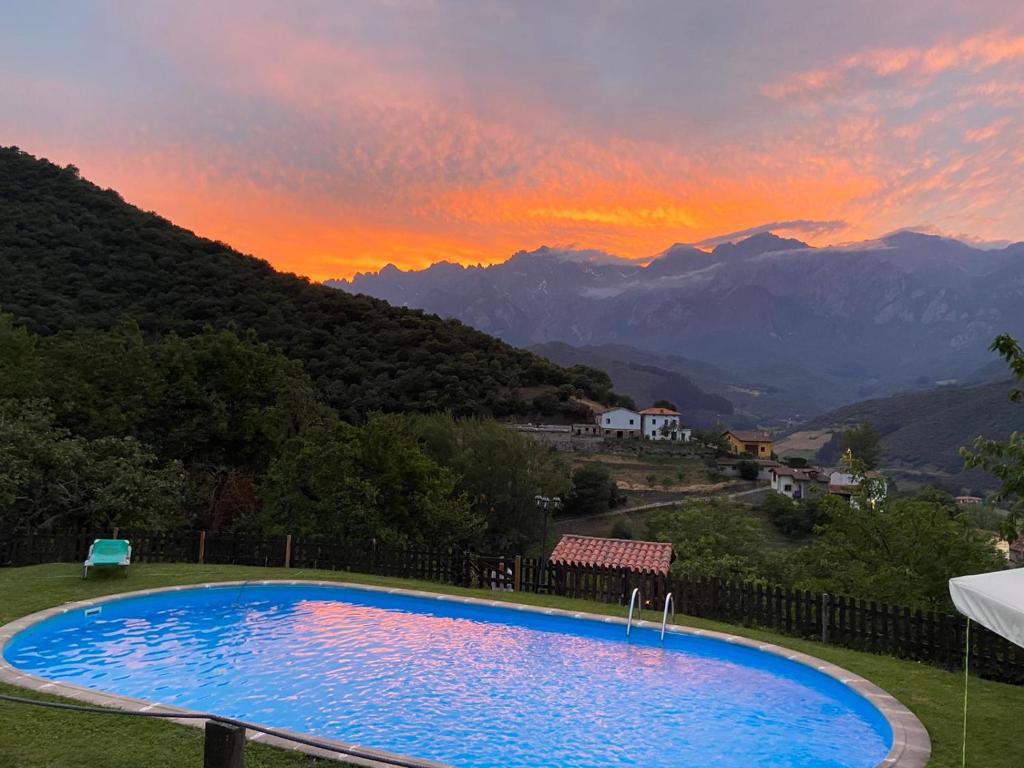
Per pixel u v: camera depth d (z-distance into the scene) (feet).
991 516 111.04
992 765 30.04
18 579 63.62
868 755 35.42
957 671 45.50
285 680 46.01
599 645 54.75
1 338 128.16
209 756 20.84
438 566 75.61
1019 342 43.01
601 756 35.29
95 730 29.91
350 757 27.61
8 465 79.36
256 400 130.41
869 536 71.46
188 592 64.08
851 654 48.78
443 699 43.01
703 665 50.06
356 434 108.37
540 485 194.49
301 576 72.18
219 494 122.01
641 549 77.25
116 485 86.02
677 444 394.32
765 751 36.04
